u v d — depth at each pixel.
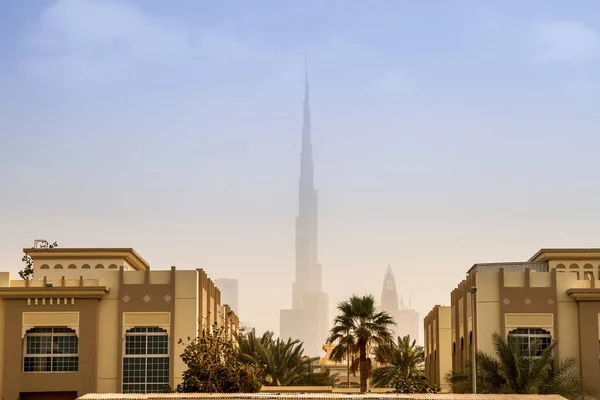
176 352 73.38
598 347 73.00
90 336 73.12
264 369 85.81
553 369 69.75
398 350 93.25
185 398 51.44
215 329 75.81
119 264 83.94
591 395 71.69
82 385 72.62
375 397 51.16
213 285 83.44
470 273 80.56
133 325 73.88
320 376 89.50
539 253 85.31
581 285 74.69
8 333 73.19
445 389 89.81
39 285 74.94
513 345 69.19
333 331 81.25
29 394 73.06
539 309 74.38
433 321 98.38
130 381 73.19
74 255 83.75
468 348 78.38
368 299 81.38
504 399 50.66
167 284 74.31
